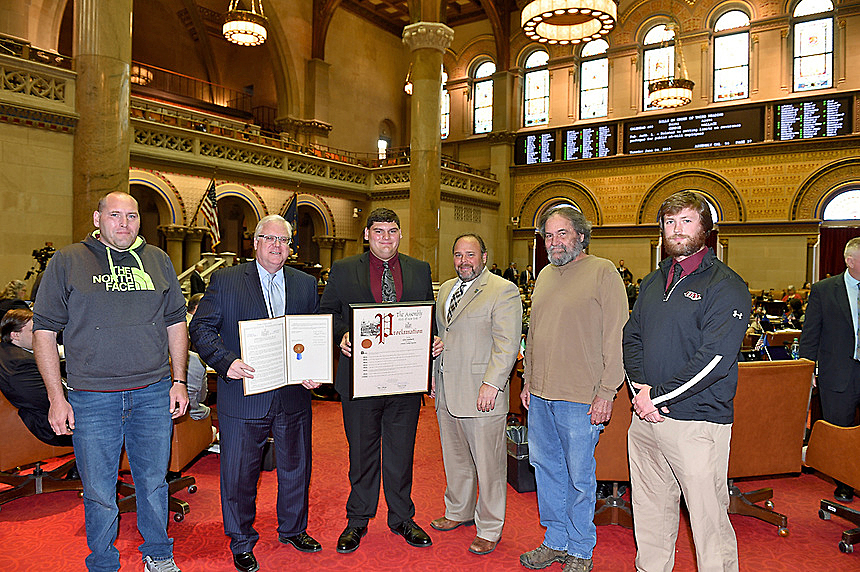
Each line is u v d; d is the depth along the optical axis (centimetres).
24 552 300
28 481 370
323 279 1370
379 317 297
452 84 2294
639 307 261
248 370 275
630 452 266
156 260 277
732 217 1775
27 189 1004
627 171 1938
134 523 339
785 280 1694
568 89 2044
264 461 433
